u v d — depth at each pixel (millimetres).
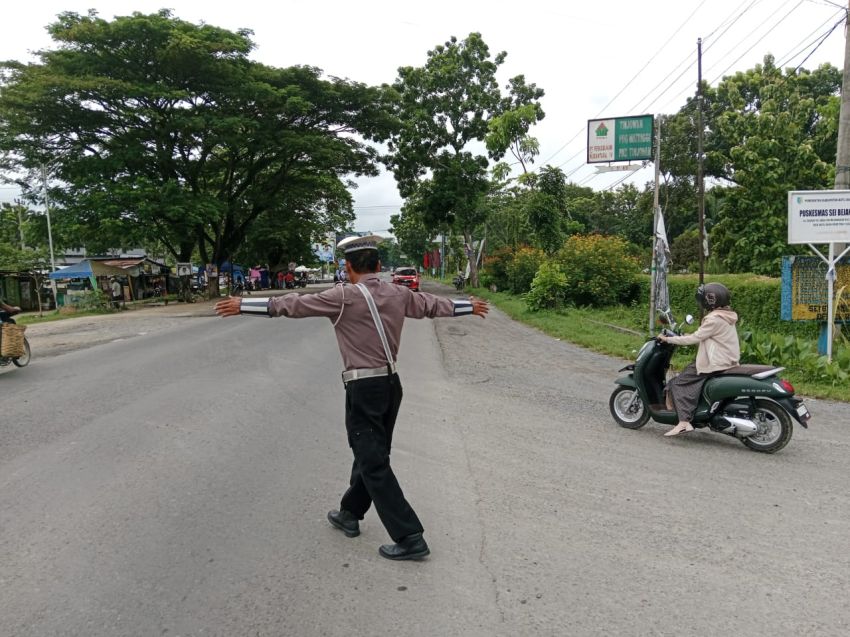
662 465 5027
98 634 2684
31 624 2752
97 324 18750
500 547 3533
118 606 2902
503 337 14266
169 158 27031
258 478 4621
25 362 10195
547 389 8156
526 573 3234
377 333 3381
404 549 3354
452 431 6016
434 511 4047
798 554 3451
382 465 3369
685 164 30234
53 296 31141
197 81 26141
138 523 3818
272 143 27922
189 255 35000
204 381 8344
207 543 3557
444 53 34656
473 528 3787
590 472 4840
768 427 5387
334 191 37688
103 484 4480
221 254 33688
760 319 13320
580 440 5750
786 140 20375
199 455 5148
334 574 3215
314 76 28703
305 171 32562
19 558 3369
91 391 7742
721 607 2912
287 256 52281
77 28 24219
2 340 9430
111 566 3281
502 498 4281
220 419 6332
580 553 3461
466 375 9164
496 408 7023
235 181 33125
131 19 24453
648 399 6035
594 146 13539
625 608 2902
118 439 5605
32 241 33594
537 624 2771
